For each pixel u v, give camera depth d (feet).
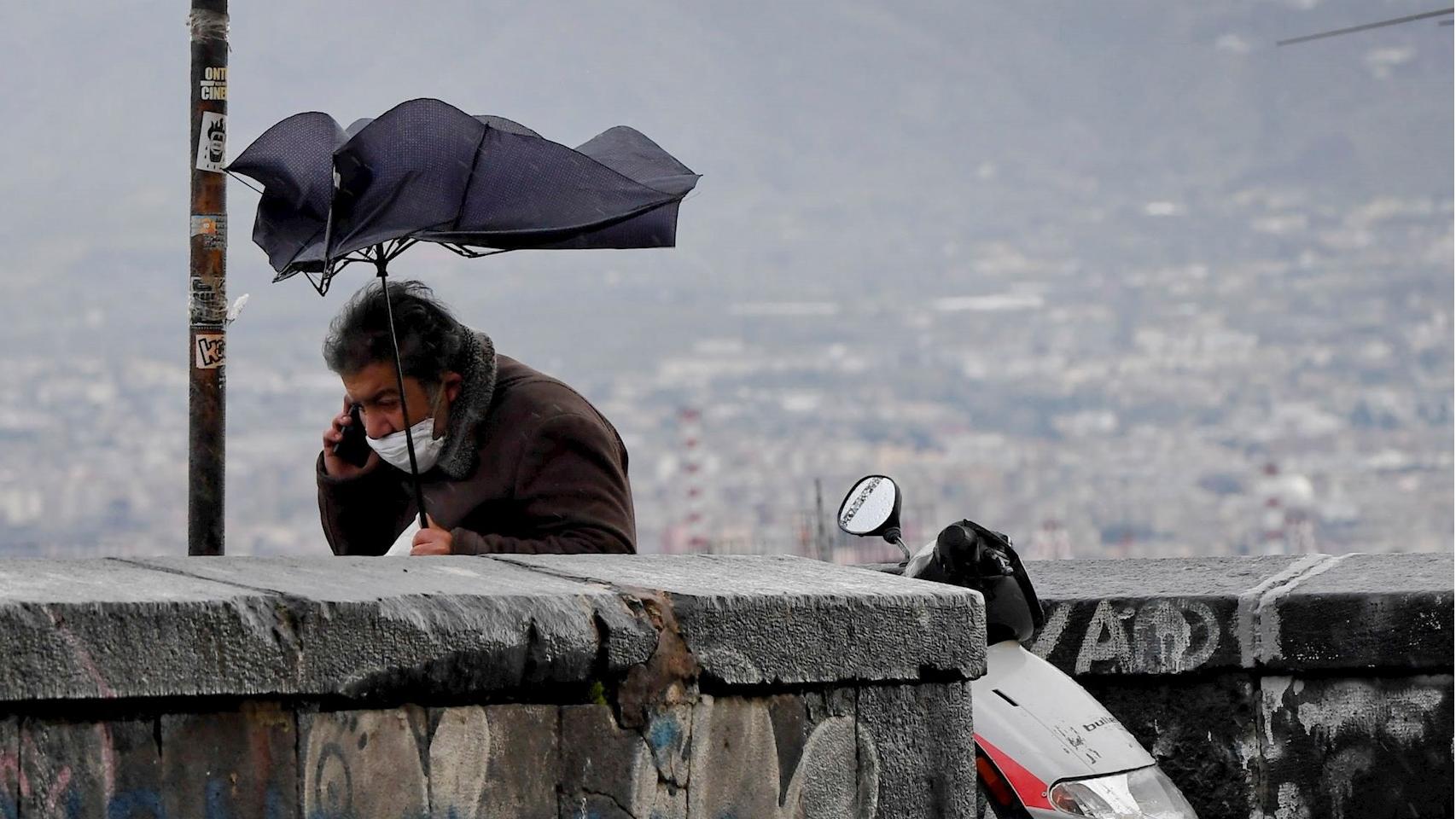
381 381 53.98
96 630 31.01
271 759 33.58
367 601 34.78
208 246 59.26
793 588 43.06
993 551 52.29
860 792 43.45
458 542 51.21
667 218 54.03
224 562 38.70
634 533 54.19
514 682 37.11
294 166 53.26
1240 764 64.64
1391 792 63.98
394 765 35.42
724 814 40.78
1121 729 51.57
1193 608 64.85
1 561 36.40
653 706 39.47
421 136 50.49
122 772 31.58
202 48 59.62
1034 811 48.70
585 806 38.45
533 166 51.72
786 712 42.06
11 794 30.14
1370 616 63.67
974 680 47.60
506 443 54.24
